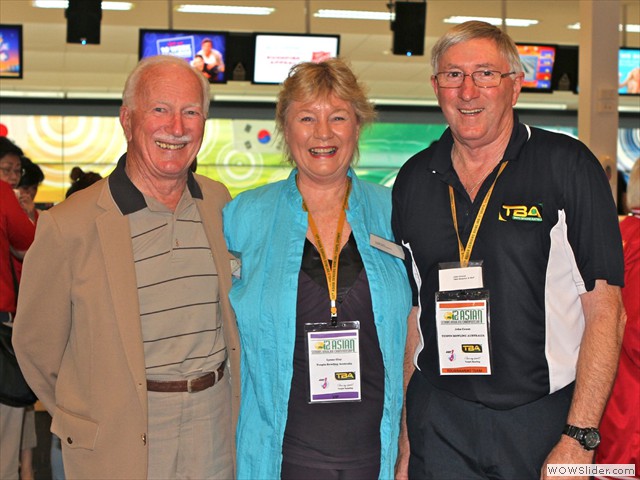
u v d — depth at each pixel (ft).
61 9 26.66
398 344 7.50
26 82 36.06
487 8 28.30
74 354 7.38
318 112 7.45
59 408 7.48
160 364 7.24
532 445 7.00
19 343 7.43
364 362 7.36
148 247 7.33
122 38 30.48
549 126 40.93
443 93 7.14
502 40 7.07
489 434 7.13
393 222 7.83
